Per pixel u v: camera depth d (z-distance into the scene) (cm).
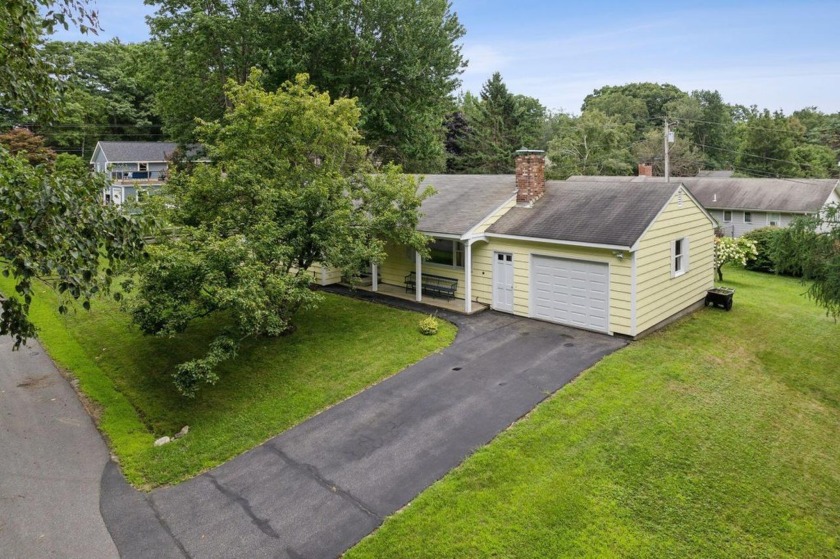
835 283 1021
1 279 1811
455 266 1630
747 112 8338
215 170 1188
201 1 2377
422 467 750
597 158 4797
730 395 972
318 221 1155
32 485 728
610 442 802
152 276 925
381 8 2427
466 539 604
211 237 967
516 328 1365
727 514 646
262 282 992
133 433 873
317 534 621
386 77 2594
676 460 757
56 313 1495
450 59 2678
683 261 1474
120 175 4300
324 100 1324
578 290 1349
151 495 708
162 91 2809
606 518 636
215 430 874
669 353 1178
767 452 784
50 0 708
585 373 1058
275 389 1020
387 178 1383
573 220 1388
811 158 5684
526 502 665
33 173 616
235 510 671
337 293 1748
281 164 1229
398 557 580
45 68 723
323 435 852
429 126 3039
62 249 599
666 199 1338
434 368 1108
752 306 1630
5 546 606
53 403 985
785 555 582
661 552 582
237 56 2456
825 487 704
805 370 1108
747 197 3475
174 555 592
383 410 929
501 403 936
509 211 1558
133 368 1140
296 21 2408
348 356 1177
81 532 632
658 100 8031
